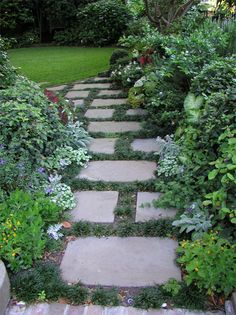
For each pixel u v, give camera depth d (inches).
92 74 269.4
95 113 186.4
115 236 98.5
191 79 160.6
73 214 108.4
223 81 147.1
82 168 133.6
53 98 159.0
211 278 76.0
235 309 72.8
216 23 238.8
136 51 239.0
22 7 444.1
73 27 440.5
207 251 79.0
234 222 79.6
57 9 431.5
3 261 87.4
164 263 88.7
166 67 172.7
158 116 164.1
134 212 108.0
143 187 119.5
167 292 79.5
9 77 181.2
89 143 152.0
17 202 99.9
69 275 86.4
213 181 103.7
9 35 452.4
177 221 96.3
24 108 123.7
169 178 122.0
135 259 90.4
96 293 80.0
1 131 120.8
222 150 99.3
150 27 264.4
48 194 113.0
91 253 93.0
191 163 116.0
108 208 110.5
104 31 417.1
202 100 142.4
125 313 76.0
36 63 318.0
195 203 100.8
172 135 145.9
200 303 76.4
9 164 110.1
